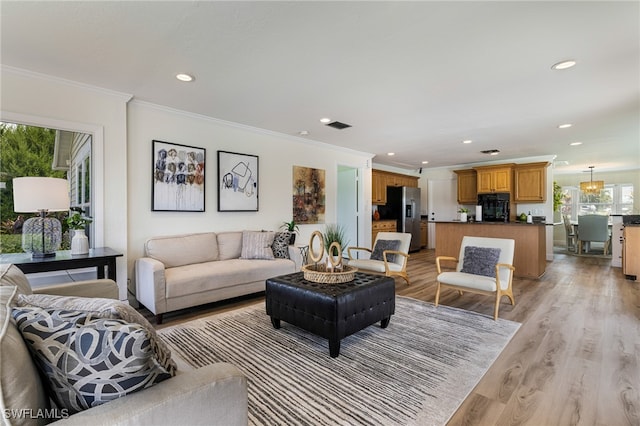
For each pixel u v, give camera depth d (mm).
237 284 3490
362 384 1928
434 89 3039
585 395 1810
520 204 7008
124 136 3203
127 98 3191
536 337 2631
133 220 3410
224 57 2412
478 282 3139
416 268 5758
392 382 1950
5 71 2562
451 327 2865
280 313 2715
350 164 6164
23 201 2467
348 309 2371
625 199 8789
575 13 1857
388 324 2932
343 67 2580
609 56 2375
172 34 2098
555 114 3791
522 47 2254
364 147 5859
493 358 2266
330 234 5570
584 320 3027
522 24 1973
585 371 2074
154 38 2146
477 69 2611
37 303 1021
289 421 1585
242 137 4422
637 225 4789
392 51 2316
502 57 2404
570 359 2242
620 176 8867
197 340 2555
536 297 3840
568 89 3023
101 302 1047
